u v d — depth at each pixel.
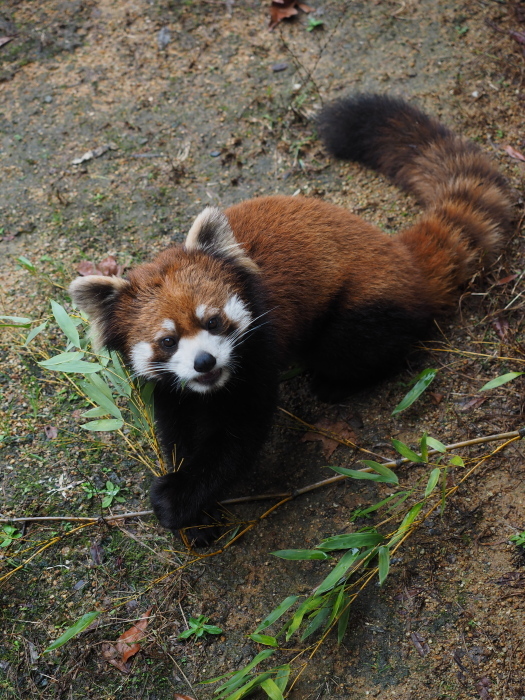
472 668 1.47
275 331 1.61
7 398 1.70
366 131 1.93
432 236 1.75
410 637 1.49
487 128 1.99
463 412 1.66
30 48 2.17
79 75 2.12
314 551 1.47
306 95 2.06
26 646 1.50
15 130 2.04
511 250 1.81
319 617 1.47
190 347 1.51
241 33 2.18
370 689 1.46
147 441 1.66
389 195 1.92
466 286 1.77
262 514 1.61
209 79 2.11
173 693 1.48
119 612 1.53
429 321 1.73
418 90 2.05
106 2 2.25
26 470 1.64
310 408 1.72
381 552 1.47
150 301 1.54
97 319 1.57
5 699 1.47
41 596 1.54
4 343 1.75
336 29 2.17
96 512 1.60
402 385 1.71
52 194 1.94
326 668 1.48
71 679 1.49
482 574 1.52
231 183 1.95
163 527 1.59
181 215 1.91
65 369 1.54
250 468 1.61
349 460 1.64
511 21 2.15
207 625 1.52
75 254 1.86
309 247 1.65
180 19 2.21
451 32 2.14
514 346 1.69
